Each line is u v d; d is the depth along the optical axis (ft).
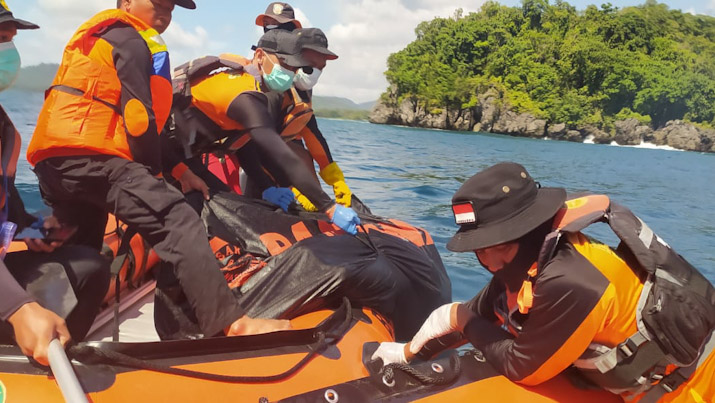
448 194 32.99
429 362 7.50
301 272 9.32
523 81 331.36
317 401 6.61
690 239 27.25
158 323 8.84
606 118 320.91
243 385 6.61
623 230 6.49
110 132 7.34
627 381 6.52
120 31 7.47
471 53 350.23
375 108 349.61
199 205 10.68
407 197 30.58
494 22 367.25
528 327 6.61
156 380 6.30
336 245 9.85
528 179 6.63
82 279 6.76
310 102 12.35
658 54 377.71
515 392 7.07
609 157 127.75
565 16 397.60
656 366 6.41
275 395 6.60
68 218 7.84
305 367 7.20
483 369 7.54
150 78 7.68
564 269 6.23
